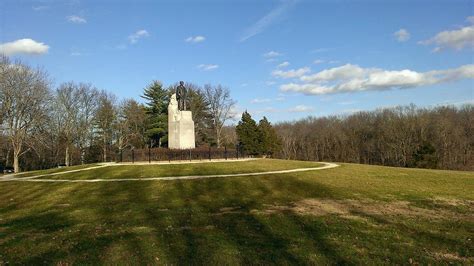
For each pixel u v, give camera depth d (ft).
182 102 130.62
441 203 60.08
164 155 115.14
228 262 32.12
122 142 236.02
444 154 223.92
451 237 39.99
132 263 32.19
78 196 69.72
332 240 38.47
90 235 42.01
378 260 32.60
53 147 212.43
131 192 70.95
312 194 66.90
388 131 246.47
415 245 37.09
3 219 54.03
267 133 207.10
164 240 39.01
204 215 51.47
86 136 223.10
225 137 259.39
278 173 88.79
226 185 74.59
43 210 59.57
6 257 34.99
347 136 286.87
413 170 100.07
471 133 235.81
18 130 168.76
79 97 209.77
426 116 245.86
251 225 45.32
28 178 98.63
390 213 52.37
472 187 75.05
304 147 309.83
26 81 167.53
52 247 37.76
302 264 31.58
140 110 242.58
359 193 67.67
